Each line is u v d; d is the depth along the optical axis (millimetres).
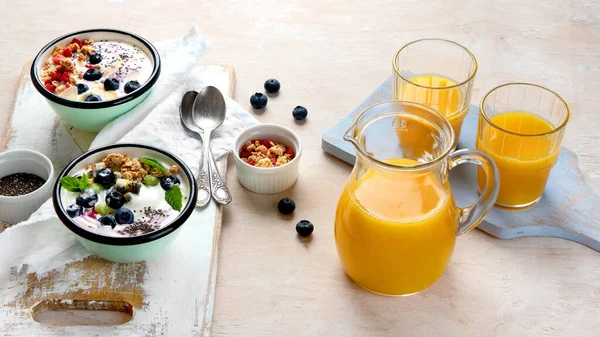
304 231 1086
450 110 1121
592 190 1131
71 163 1069
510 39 1348
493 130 1075
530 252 1082
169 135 1167
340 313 1025
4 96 1238
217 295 1038
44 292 1030
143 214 1042
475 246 1086
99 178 1054
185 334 1004
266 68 1296
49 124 1199
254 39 1341
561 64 1307
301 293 1041
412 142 1012
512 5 1405
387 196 969
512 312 1027
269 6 1399
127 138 1144
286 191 1140
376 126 1004
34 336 996
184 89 1215
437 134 987
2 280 1037
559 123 1091
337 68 1298
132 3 1397
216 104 1192
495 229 1090
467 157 978
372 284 1021
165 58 1235
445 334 1011
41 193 1087
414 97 1117
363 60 1312
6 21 1351
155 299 1027
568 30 1363
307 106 1241
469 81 1107
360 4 1406
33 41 1319
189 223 1092
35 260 1041
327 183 1149
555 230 1092
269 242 1086
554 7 1403
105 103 1137
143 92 1160
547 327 1017
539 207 1110
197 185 1107
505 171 1078
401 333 1011
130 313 1036
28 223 1051
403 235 967
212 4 1401
